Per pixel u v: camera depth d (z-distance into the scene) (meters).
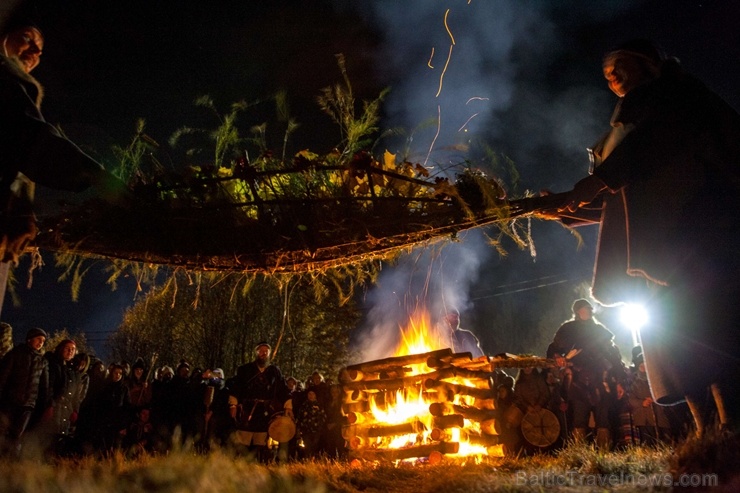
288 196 4.29
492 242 4.52
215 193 4.25
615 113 4.20
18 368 7.22
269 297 14.35
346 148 4.43
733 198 3.71
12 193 3.47
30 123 3.43
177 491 2.85
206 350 14.48
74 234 4.11
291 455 9.20
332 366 16.66
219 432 8.84
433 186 4.23
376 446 6.25
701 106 3.78
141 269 4.41
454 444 5.71
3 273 3.74
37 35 3.86
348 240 4.25
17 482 2.75
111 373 9.26
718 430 3.33
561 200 4.19
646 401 8.24
